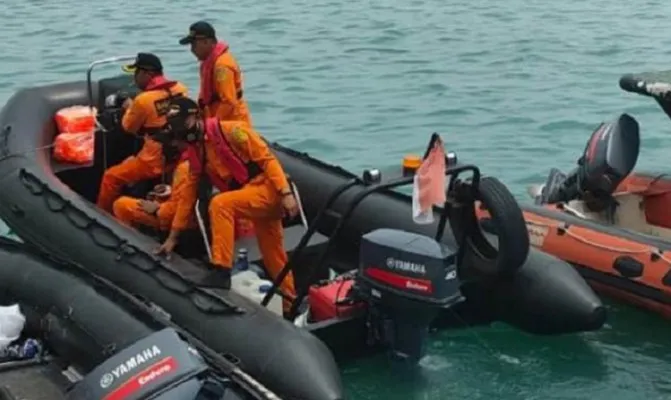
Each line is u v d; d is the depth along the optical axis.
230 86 7.45
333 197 6.32
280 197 6.38
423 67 14.44
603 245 7.31
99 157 8.22
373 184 6.40
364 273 6.10
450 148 11.05
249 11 18.66
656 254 7.05
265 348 5.74
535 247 7.37
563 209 8.01
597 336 6.90
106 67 14.55
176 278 6.35
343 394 5.60
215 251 6.32
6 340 6.27
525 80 13.72
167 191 7.37
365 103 12.66
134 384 4.62
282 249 6.74
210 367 5.24
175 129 6.38
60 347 6.16
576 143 11.15
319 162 8.08
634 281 7.11
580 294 6.55
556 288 6.60
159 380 4.62
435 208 7.21
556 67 14.41
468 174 9.87
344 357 6.41
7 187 7.64
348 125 11.82
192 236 6.87
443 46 15.74
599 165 7.73
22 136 8.16
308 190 7.83
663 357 6.64
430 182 6.02
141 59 7.32
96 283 6.29
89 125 8.41
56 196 7.32
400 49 15.59
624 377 6.39
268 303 6.35
